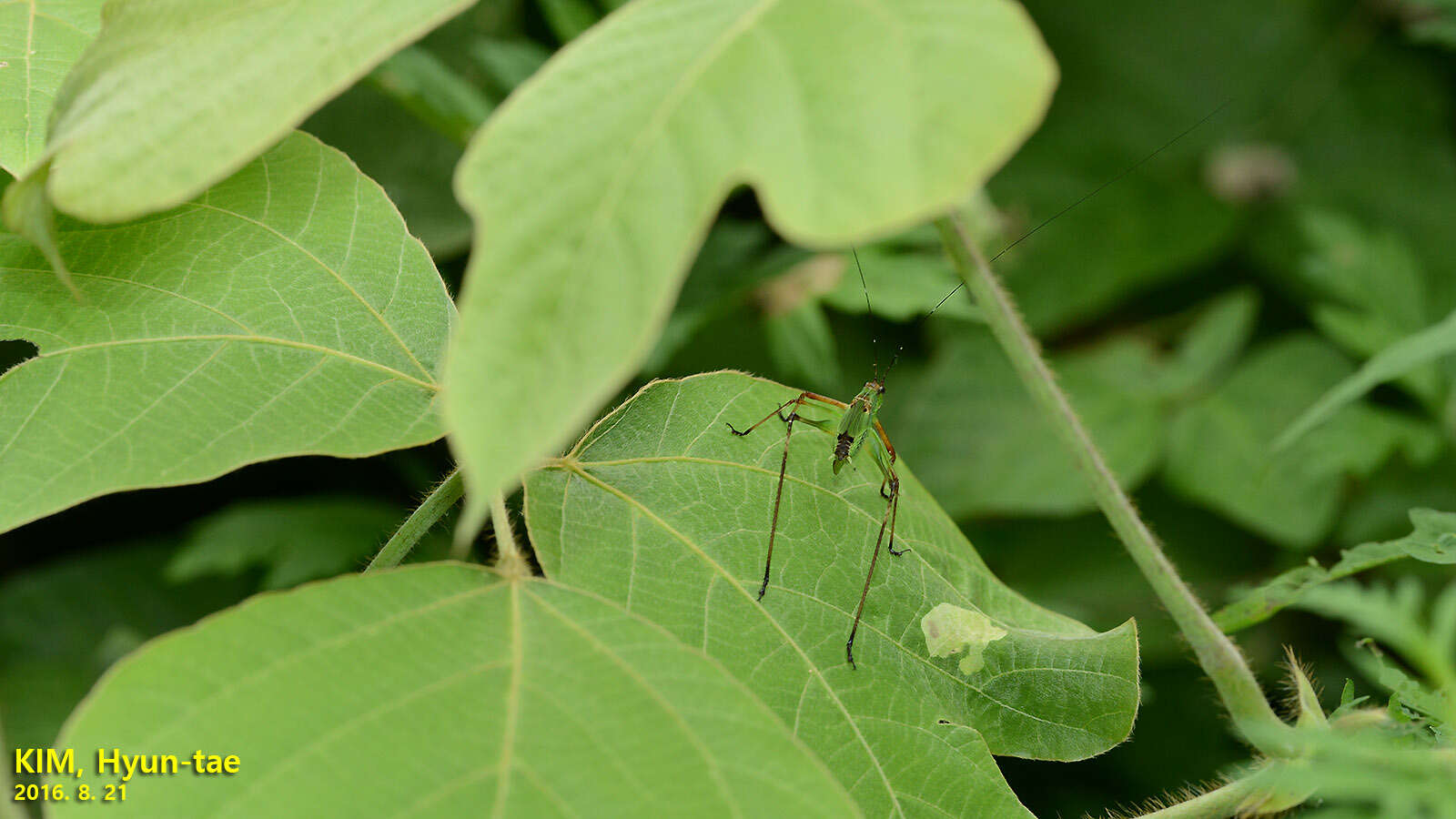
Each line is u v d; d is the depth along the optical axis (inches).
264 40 24.0
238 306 25.1
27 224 24.3
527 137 22.7
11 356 41.1
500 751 23.2
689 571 24.9
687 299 45.5
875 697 24.9
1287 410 54.7
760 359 47.1
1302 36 67.6
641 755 23.3
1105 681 25.4
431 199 47.3
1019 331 25.8
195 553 47.6
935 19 22.7
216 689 23.2
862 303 40.8
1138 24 68.0
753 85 22.7
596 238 22.5
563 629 23.9
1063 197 67.3
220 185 25.6
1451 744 24.0
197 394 24.7
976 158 22.4
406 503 51.8
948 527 26.7
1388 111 67.3
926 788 24.6
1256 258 66.5
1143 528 25.5
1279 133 68.0
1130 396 57.5
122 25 24.5
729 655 24.6
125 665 23.2
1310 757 24.8
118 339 24.9
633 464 25.3
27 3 25.5
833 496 25.8
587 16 41.2
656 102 22.7
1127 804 46.9
